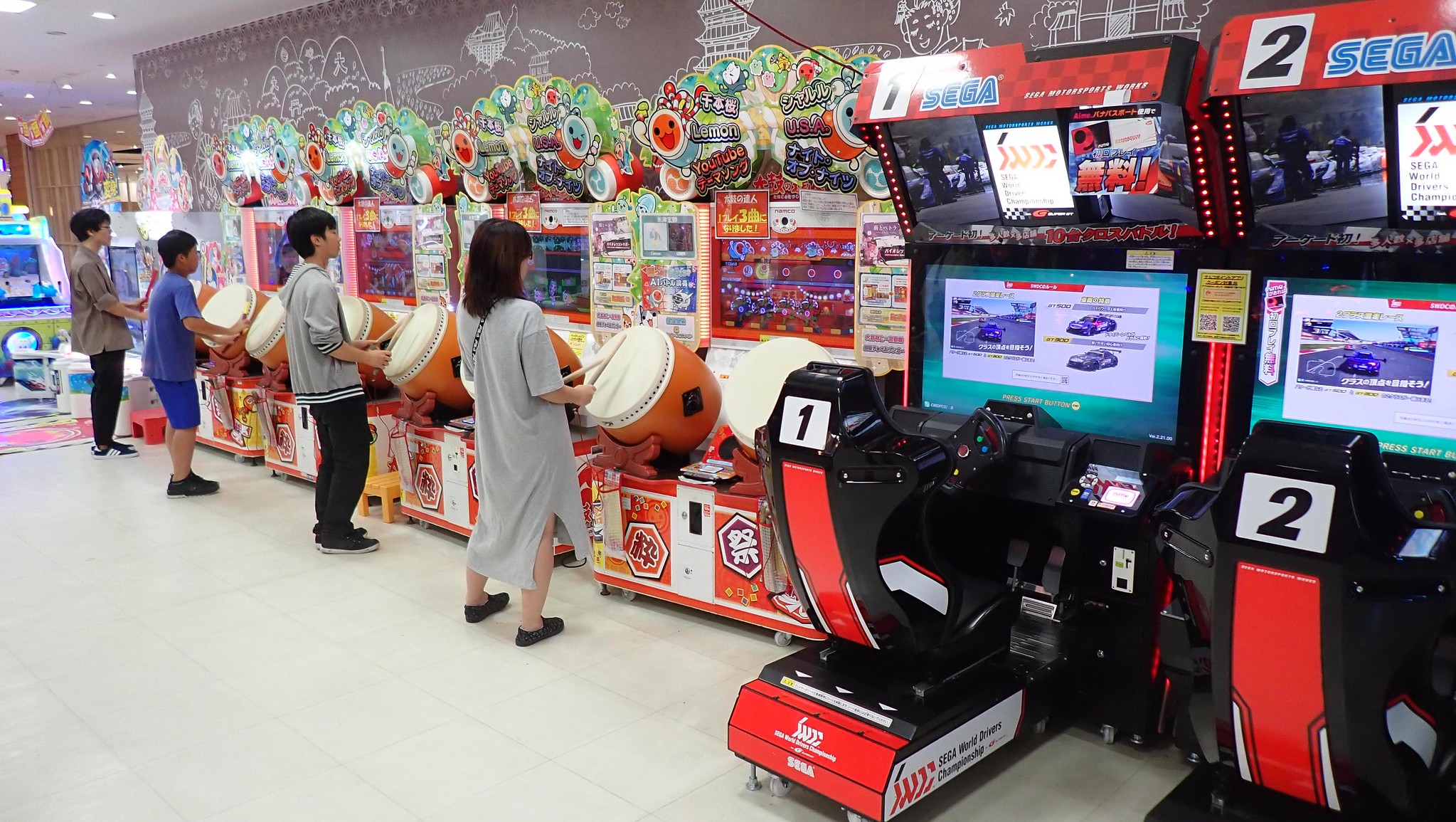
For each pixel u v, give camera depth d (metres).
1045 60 2.52
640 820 2.54
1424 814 2.12
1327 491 1.81
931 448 2.34
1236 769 2.39
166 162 8.53
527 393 3.47
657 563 3.88
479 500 3.73
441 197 5.62
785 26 3.94
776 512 2.52
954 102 2.68
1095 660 2.91
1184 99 2.31
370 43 6.09
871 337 3.59
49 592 4.18
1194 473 2.71
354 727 3.02
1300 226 2.38
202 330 5.56
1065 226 2.76
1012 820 2.53
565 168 4.86
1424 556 1.84
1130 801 2.62
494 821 2.53
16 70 9.66
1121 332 2.80
